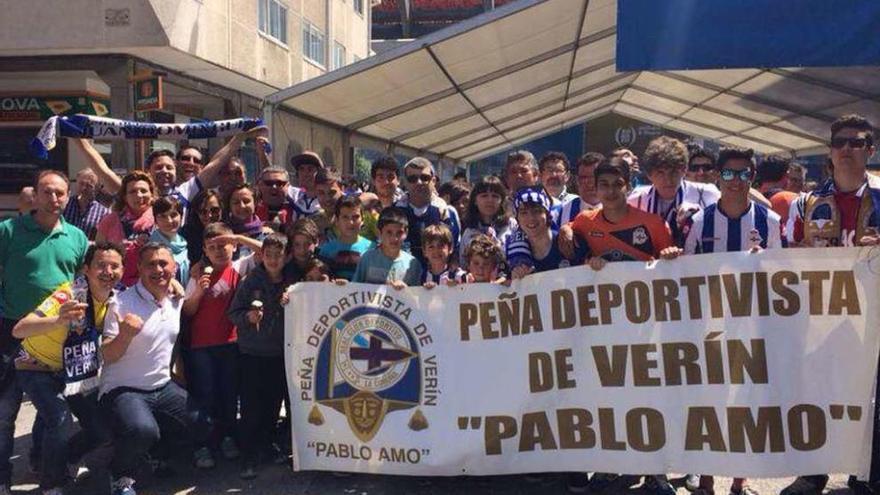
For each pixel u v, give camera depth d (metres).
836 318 4.66
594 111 23.86
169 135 6.76
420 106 15.66
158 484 5.32
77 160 15.94
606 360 4.95
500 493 5.17
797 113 18.39
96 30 13.51
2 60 14.42
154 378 5.12
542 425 5.02
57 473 5.03
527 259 5.16
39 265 5.45
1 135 16.11
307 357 5.31
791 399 4.69
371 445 5.19
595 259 4.96
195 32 14.63
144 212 6.16
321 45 24.83
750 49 7.89
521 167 6.92
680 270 4.85
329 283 5.32
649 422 4.86
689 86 17.72
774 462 4.69
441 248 5.41
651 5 7.96
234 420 5.70
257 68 18.34
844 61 7.77
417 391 5.19
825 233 4.83
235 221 6.26
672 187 5.23
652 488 5.12
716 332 4.79
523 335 5.09
